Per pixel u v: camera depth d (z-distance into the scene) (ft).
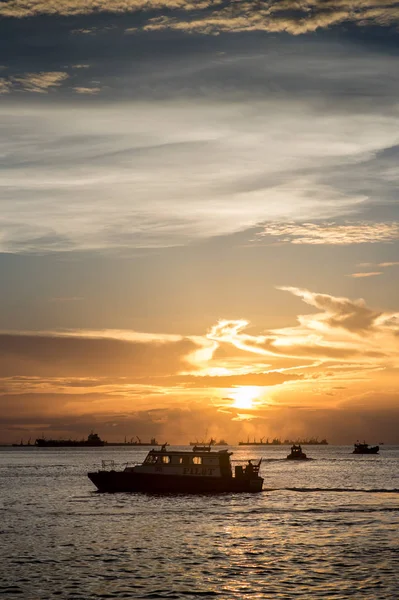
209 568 181.27
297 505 314.35
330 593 157.07
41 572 177.17
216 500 334.44
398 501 333.62
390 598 152.97
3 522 266.16
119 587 162.81
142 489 356.18
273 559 191.42
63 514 289.33
